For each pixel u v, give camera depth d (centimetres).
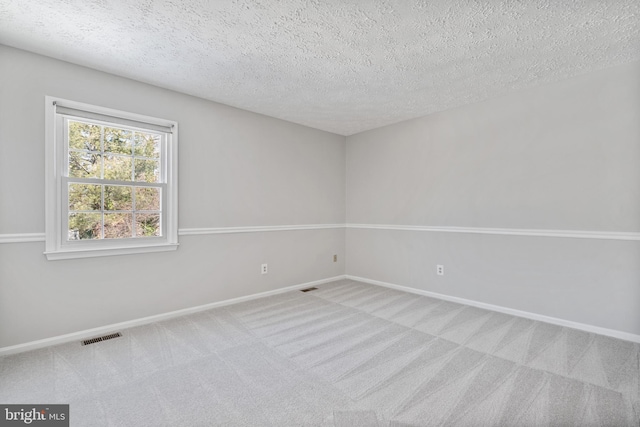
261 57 237
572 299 271
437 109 353
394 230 409
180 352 227
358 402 168
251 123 360
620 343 239
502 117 311
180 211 304
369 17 188
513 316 302
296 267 408
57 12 183
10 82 221
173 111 300
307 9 181
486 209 323
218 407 165
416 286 386
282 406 166
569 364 206
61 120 244
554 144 280
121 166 275
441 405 165
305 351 229
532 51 227
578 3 174
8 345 223
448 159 354
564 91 274
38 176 232
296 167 408
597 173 259
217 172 331
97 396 174
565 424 149
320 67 254
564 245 275
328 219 448
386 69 256
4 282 221
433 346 236
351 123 407
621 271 249
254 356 221
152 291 288
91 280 256
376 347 235
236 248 347
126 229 277
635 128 242
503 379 189
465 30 202
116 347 235
